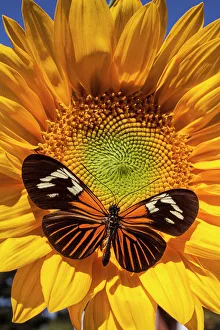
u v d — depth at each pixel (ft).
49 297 1.00
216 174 1.19
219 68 1.16
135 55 1.14
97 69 1.16
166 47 1.15
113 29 1.12
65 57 1.13
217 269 1.09
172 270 1.07
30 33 1.09
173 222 1.04
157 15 1.11
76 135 1.19
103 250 1.06
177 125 1.22
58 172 1.00
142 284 1.07
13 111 1.10
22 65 1.10
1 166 1.03
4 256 1.02
